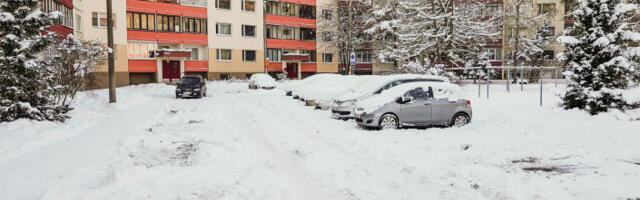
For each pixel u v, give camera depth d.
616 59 12.06
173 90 30.39
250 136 10.38
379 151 8.36
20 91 11.54
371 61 51.97
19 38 11.59
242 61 46.16
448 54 27.69
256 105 19.23
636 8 12.12
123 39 37.94
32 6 12.09
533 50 38.88
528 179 6.04
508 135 9.79
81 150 8.46
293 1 50.00
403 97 11.45
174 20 41.50
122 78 37.97
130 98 22.38
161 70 40.75
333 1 47.31
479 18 29.94
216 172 6.69
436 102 11.58
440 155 7.92
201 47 43.97
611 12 12.52
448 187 5.86
